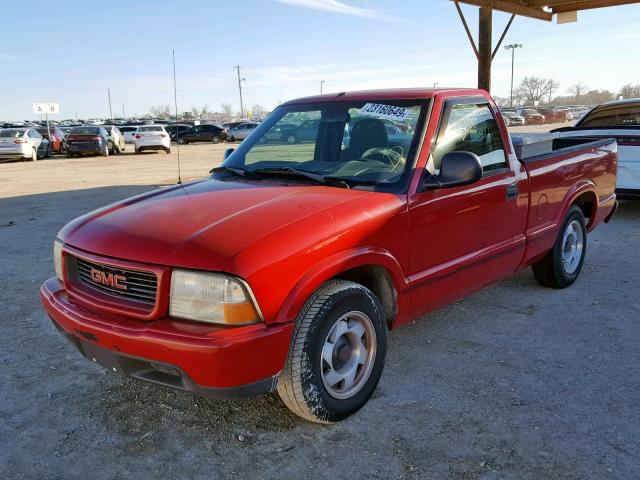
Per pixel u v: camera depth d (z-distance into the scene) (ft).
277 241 9.26
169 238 9.52
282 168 13.07
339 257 9.95
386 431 10.32
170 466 9.45
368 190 11.60
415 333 14.83
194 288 8.91
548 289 18.19
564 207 17.11
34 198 41.88
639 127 27.68
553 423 10.48
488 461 9.39
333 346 10.24
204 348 8.56
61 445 10.07
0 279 20.12
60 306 10.44
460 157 11.39
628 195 28.09
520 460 9.40
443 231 12.41
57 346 14.34
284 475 9.18
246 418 10.84
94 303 9.91
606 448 9.68
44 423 10.79
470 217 13.16
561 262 17.63
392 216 11.02
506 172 14.44
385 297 11.69
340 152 13.08
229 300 8.77
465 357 13.34
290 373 9.54
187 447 9.96
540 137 17.52
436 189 11.94
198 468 9.39
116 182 52.26
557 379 12.17
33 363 13.38
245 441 10.11
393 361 13.19
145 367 9.45
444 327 15.20
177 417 10.92
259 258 8.96
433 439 10.05
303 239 9.51
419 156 11.97
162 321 9.18
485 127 14.14
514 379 12.21
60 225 30.50
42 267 21.65
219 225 9.71
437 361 13.15
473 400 11.35
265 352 8.98
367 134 12.87
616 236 25.44
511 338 14.39
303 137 13.76
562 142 21.31
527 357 13.29
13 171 67.82
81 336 9.95
